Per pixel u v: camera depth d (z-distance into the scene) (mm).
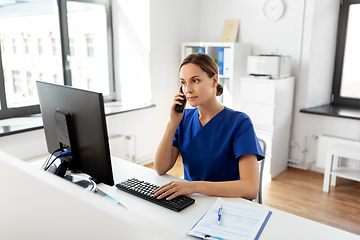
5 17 2701
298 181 3334
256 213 1157
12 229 425
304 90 3504
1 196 428
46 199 373
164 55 3721
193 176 1569
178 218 1123
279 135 3396
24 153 2598
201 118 1526
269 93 3180
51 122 1315
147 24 3436
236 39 3895
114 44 3660
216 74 1393
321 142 3439
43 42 3018
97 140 1105
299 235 1034
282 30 3559
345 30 3609
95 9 3414
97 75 3568
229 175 1513
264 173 3355
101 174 1162
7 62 2781
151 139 3803
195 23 4137
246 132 1418
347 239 1019
